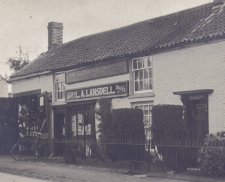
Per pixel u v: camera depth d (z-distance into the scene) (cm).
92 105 1988
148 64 1784
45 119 2278
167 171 1404
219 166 1242
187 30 1695
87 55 2136
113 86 1895
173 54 1647
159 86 1695
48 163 1842
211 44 1505
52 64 2342
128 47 1894
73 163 1777
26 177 1430
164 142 1407
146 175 1372
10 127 2483
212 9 1767
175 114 1421
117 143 1566
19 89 2588
